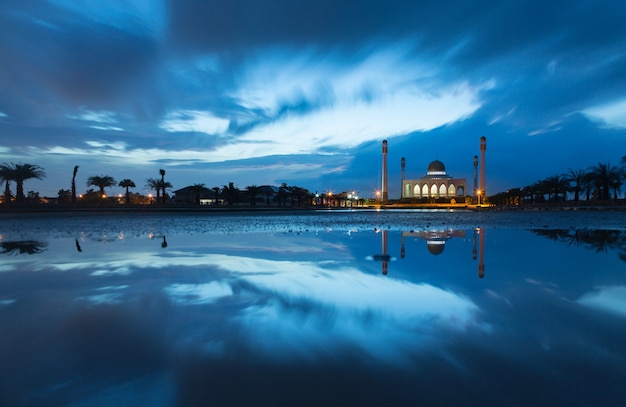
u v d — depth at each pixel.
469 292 5.81
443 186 146.50
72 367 3.28
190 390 2.87
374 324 4.34
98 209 51.72
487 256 9.66
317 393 2.81
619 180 65.00
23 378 3.08
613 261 8.70
